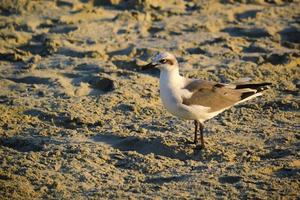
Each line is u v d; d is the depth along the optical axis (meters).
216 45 20.06
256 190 11.59
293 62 18.95
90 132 14.33
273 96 16.53
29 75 17.81
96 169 12.66
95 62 18.62
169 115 15.38
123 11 22.69
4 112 15.29
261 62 18.98
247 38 20.67
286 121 15.01
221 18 22.47
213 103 13.52
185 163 12.90
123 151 13.44
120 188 11.90
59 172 12.54
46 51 19.55
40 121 14.92
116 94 16.53
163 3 23.47
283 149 13.33
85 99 16.27
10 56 19.14
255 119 15.15
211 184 11.90
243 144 13.73
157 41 20.30
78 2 23.42
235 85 14.04
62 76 17.84
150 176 12.43
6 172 12.39
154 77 17.92
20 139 13.96
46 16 22.27
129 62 18.69
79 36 20.52
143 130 14.40
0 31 20.95
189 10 23.25
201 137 13.58
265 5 24.23
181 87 13.54
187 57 19.03
